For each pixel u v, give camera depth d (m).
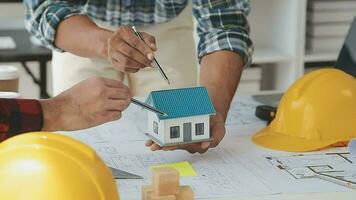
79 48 1.39
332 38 2.52
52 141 0.82
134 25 1.60
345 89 1.29
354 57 1.49
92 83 1.11
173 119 1.15
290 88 1.34
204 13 1.51
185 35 1.68
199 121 1.17
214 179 1.08
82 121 1.11
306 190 1.03
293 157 1.19
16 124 1.06
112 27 1.58
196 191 1.02
